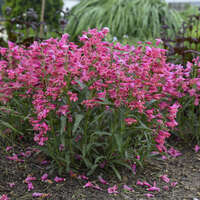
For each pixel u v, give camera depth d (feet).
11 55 7.38
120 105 7.04
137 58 7.19
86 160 7.29
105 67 6.58
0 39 12.24
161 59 7.07
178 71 8.56
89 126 7.16
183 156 9.37
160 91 7.95
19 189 6.84
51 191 6.84
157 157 9.18
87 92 6.65
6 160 7.97
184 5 30.07
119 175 7.31
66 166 7.47
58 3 20.13
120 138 6.88
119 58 7.08
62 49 6.38
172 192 7.16
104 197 6.75
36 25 12.26
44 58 6.43
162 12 17.15
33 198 6.54
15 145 8.77
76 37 16.47
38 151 8.11
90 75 6.45
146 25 15.96
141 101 7.05
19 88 7.87
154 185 7.34
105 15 16.44
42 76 6.70
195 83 8.89
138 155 7.89
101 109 7.42
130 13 16.31
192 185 7.53
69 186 7.07
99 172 7.77
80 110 7.08
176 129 10.37
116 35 15.61
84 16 16.40
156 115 7.43
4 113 8.73
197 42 11.77
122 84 6.65
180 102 9.83
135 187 7.30
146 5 16.76
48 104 6.50
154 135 7.66
